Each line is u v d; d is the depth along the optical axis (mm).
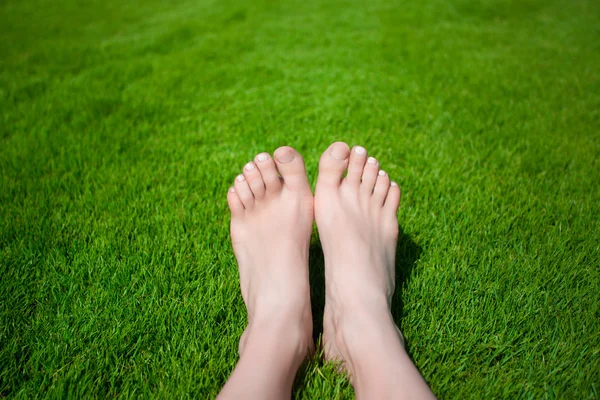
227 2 2225
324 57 1280
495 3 1985
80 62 1298
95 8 2355
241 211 526
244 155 774
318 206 525
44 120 890
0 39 1614
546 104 950
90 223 620
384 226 537
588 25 1725
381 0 2113
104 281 533
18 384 444
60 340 476
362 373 406
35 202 654
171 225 610
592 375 439
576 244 583
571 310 503
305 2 2113
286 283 473
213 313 493
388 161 757
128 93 1039
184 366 447
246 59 1297
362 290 461
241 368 396
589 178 697
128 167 743
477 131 849
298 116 902
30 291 526
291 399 428
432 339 477
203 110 956
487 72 1145
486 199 653
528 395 431
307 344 450
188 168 735
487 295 516
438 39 1478
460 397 429
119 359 460
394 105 951
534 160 750
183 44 1496
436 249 570
